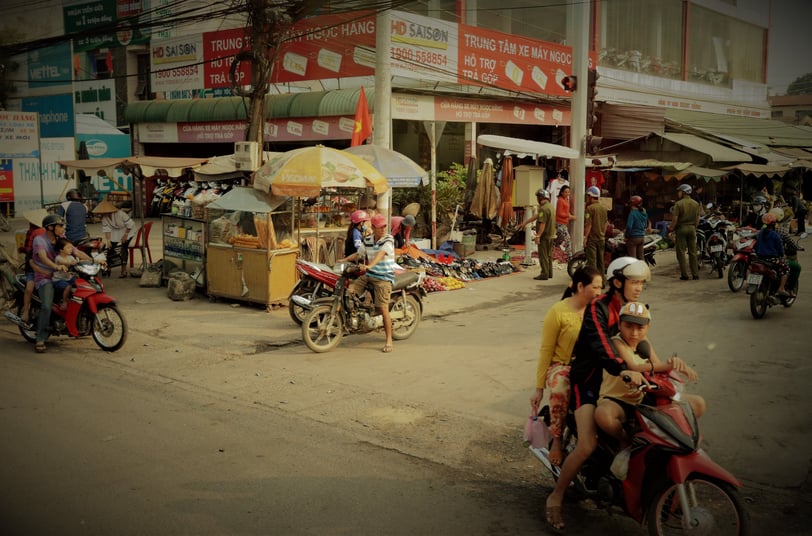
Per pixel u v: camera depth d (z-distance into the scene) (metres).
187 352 8.91
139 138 25.14
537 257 17.28
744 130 30.27
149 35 21.50
